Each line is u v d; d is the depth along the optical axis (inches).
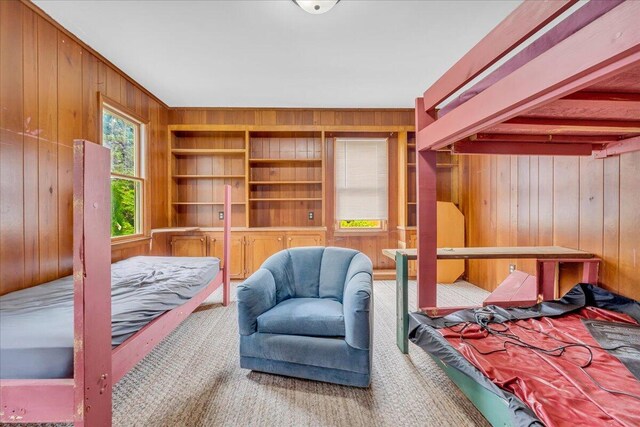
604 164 89.8
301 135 178.2
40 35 87.0
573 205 100.6
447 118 64.2
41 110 87.4
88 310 34.6
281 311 74.4
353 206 178.2
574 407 43.9
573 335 67.9
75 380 34.4
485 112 49.8
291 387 68.9
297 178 179.5
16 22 79.9
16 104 79.9
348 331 66.6
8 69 78.0
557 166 107.5
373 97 156.6
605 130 66.7
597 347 62.3
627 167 83.3
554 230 108.7
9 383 40.4
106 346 37.9
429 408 61.4
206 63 118.6
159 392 66.9
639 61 29.2
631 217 82.4
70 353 43.2
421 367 77.4
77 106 101.4
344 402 63.4
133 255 134.0
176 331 100.7
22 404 40.4
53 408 40.3
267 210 179.3
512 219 131.9
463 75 61.0
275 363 72.0
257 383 70.4
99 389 36.8
